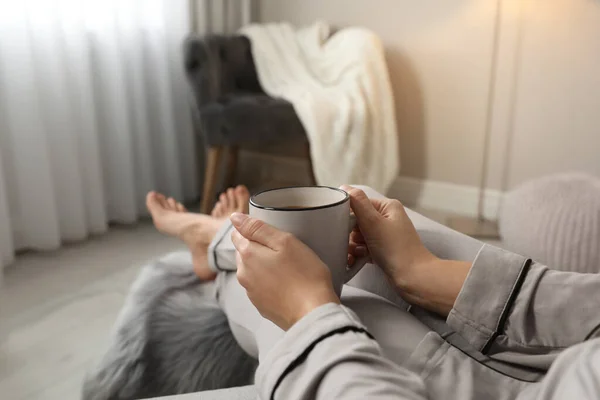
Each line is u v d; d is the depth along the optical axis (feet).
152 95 7.21
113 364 3.11
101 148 6.77
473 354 1.86
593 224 2.90
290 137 6.72
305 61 7.63
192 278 3.86
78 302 4.98
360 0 7.88
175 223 3.84
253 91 7.70
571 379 1.10
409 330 1.78
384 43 7.80
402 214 2.15
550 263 2.93
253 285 1.68
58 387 3.77
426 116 7.65
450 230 2.38
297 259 1.66
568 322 1.69
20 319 4.68
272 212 1.74
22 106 5.70
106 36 6.39
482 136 7.22
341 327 1.42
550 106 6.70
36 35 5.77
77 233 6.38
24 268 5.73
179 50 7.35
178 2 7.20
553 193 3.20
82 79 6.19
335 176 6.73
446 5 7.16
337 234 1.80
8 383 3.81
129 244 6.40
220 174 8.64
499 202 7.23
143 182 7.14
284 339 1.46
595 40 6.23
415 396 1.25
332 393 1.26
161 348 3.16
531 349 1.76
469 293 1.82
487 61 6.98
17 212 6.05
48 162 5.94
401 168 8.05
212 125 6.58
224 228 2.89
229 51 7.37
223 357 3.04
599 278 1.69
